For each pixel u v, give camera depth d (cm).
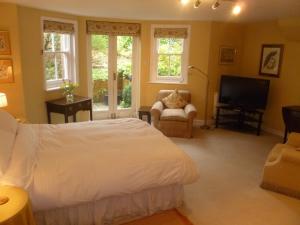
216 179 347
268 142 497
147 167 241
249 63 600
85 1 377
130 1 371
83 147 260
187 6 402
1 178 198
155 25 573
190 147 462
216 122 577
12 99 419
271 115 559
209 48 566
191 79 586
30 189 203
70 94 497
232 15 480
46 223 227
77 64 543
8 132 242
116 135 299
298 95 498
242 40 605
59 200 210
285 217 270
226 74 604
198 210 278
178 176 253
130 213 260
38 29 453
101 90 609
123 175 231
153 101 613
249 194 312
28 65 444
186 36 567
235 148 462
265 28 552
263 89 531
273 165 314
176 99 550
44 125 327
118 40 591
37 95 468
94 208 240
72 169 221
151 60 593
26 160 216
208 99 595
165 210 275
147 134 308
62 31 498
